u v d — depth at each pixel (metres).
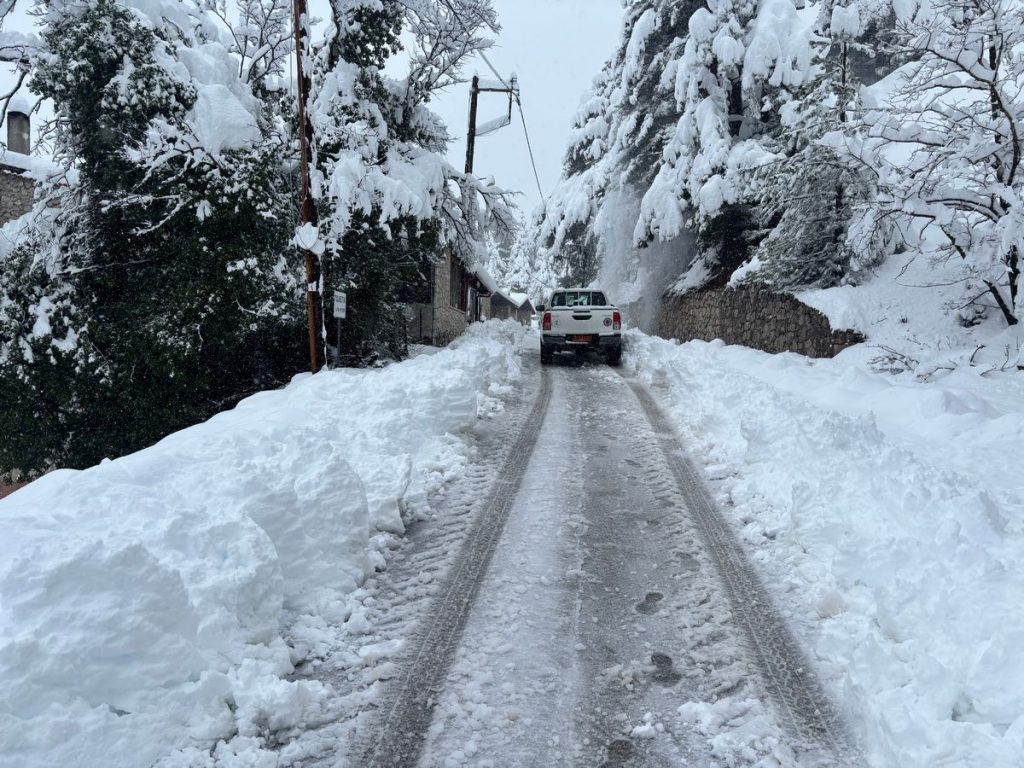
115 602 2.41
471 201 15.88
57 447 10.63
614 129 23.12
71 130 11.16
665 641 3.17
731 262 18.16
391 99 14.30
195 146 10.34
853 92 11.88
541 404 9.07
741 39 16.61
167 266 10.54
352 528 3.88
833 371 9.61
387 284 12.88
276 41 14.29
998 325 9.66
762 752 2.39
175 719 2.36
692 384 8.59
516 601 3.57
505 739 2.49
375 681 2.84
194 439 4.89
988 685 2.27
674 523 4.67
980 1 8.58
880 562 3.32
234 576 2.89
